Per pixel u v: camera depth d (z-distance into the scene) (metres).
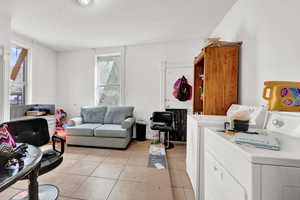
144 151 2.69
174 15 2.23
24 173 0.75
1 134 0.97
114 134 2.74
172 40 3.27
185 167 2.12
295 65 0.98
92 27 2.63
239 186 0.63
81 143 2.88
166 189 1.58
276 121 0.96
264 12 1.29
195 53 3.22
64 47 3.66
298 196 0.52
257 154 0.56
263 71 1.31
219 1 1.88
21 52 3.10
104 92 3.82
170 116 3.09
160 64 3.40
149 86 3.47
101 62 3.83
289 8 1.03
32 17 2.28
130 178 1.79
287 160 0.53
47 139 1.71
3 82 2.18
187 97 3.27
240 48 1.70
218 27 2.52
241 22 1.71
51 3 1.93
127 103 3.59
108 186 1.63
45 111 3.29
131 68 3.56
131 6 2.01
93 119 3.38
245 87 1.59
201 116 1.60
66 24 2.51
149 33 2.89
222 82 1.70
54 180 1.73
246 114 1.01
